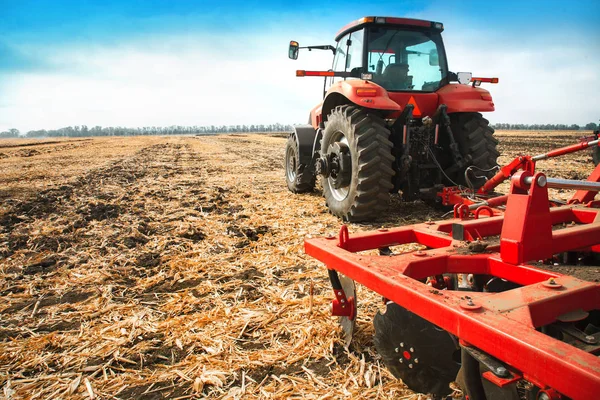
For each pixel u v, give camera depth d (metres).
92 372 2.31
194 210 6.52
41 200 7.62
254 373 2.24
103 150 26.25
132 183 9.97
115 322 2.86
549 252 1.80
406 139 5.20
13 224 5.82
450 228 2.54
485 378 1.42
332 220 5.57
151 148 27.84
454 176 5.88
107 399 2.07
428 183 5.77
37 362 2.39
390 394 1.99
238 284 3.46
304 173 7.41
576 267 1.79
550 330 1.71
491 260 1.89
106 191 8.63
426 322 1.74
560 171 10.14
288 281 3.50
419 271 1.90
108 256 4.27
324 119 6.44
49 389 2.16
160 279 3.64
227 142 36.66
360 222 5.39
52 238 4.94
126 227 5.41
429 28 5.80
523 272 1.71
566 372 1.06
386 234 2.47
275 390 2.09
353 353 2.37
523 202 1.73
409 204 6.55
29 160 18.48
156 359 2.41
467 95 5.52
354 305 2.35
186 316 2.90
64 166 15.24
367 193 5.05
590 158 14.27
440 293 1.55
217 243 4.67
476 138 5.50
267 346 2.50
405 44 5.81
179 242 4.73
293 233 4.95
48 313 3.03
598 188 1.99
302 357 2.36
